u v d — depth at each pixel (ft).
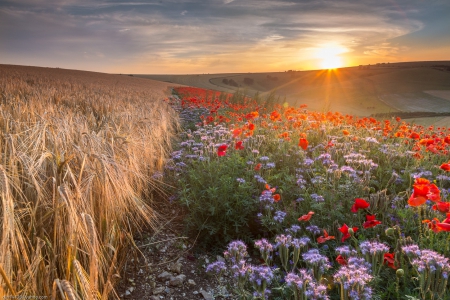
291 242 9.41
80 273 6.55
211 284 10.85
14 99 22.65
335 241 11.73
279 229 12.25
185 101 53.11
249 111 40.32
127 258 11.11
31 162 8.59
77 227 7.46
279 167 18.38
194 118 39.42
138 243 12.55
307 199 13.33
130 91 81.71
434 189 9.69
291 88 328.29
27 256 7.25
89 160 10.07
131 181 12.81
